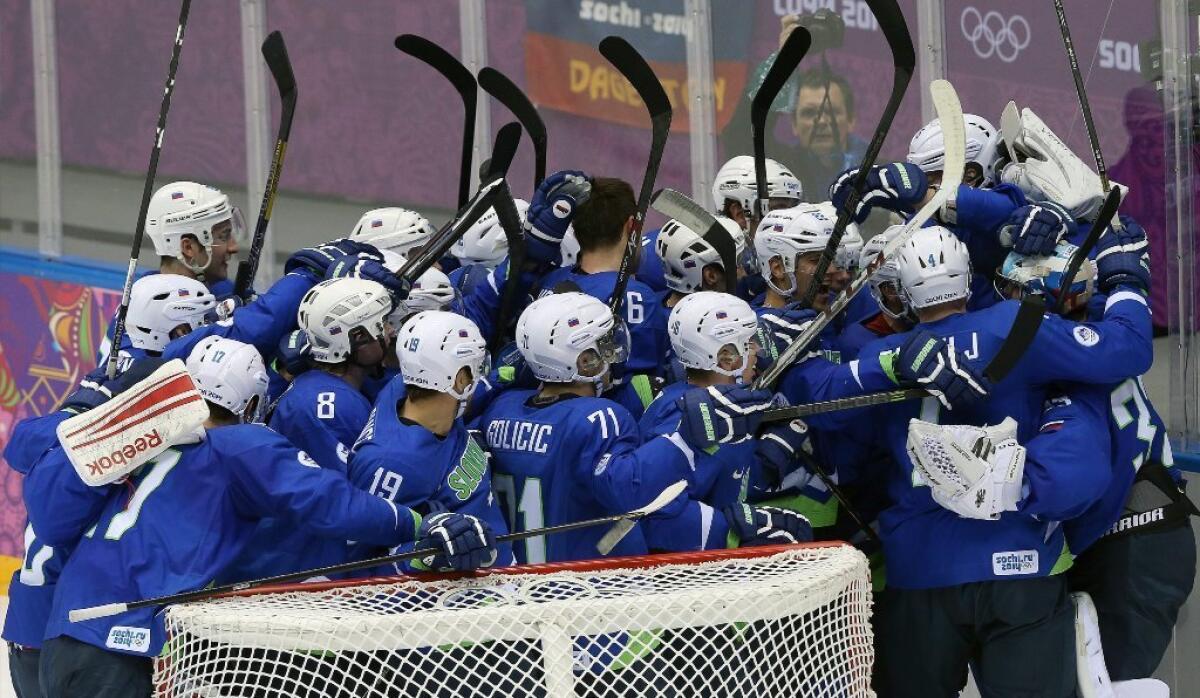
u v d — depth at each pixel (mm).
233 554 15172
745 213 20734
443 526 14125
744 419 15469
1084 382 16562
